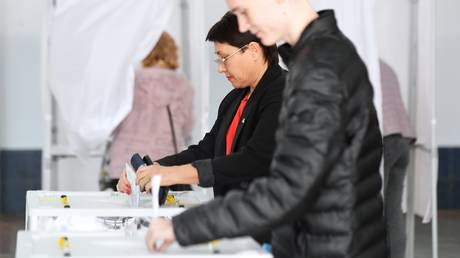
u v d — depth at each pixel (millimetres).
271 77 2486
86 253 1731
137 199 2320
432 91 4441
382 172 4125
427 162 4531
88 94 4180
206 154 2785
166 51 4367
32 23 6523
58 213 2197
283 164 1594
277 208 1587
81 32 4152
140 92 4285
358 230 1711
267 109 2428
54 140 4852
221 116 2781
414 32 4621
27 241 1860
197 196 2648
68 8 4133
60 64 4156
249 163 2387
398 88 4285
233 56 2496
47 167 4445
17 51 6523
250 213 1595
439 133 6832
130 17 4199
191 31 4840
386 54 4660
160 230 1652
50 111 4430
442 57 6746
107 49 4184
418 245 5555
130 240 1864
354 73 1666
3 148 6578
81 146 4227
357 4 3871
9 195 6613
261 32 1766
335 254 1688
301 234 1732
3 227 6008
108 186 4496
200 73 4590
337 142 1604
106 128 4199
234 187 2453
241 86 2551
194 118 4578
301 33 1743
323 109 1594
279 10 1743
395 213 4227
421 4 4551
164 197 2395
